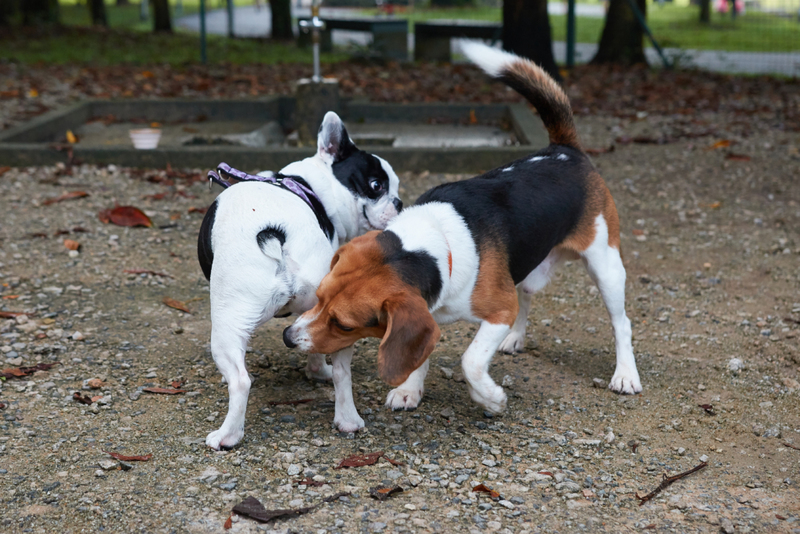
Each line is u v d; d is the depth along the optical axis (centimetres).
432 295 309
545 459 328
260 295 303
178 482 296
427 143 878
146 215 619
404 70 1473
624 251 599
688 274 554
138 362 401
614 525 283
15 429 329
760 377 413
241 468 308
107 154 759
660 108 1120
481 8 4153
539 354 440
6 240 568
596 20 3347
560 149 394
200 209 650
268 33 2461
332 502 287
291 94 1095
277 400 369
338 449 327
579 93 1237
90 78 1298
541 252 360
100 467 304
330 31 1920
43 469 302
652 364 428
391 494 295
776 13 3372
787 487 313
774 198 715
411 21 3162
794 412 378
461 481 307
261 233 299
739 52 2070
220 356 310
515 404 379
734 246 606
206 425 341
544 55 1319
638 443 344
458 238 325
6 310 455
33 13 2258
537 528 279
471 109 1001
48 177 724
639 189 746
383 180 374
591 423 363
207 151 756
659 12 3884
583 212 378
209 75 1359
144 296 488
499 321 335
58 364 393
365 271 295
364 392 384
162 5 2273
